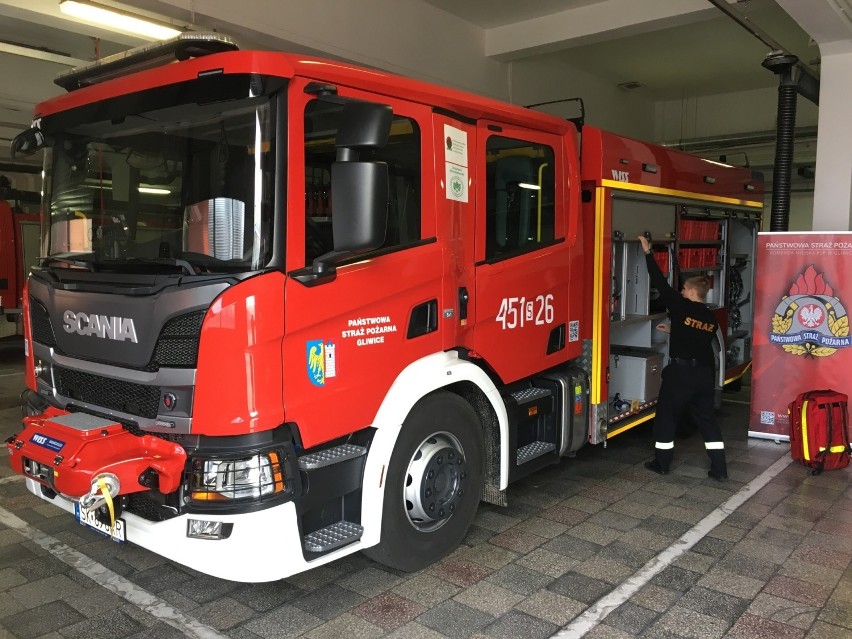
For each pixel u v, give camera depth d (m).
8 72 9.85
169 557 2.88
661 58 13.51
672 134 17.66
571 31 10.20
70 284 3.25
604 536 4.21
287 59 2.81
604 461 5.80
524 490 5.06
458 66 10.60
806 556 3.93
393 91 3.33
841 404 5.52
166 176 3.02
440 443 3.75
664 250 6.35
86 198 3.35
